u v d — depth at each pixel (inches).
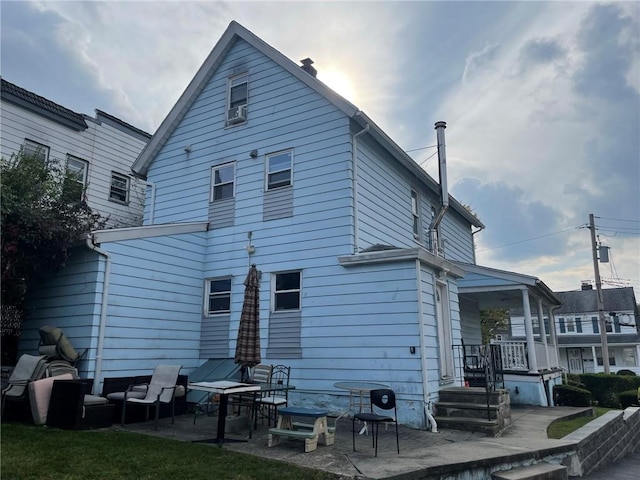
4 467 182.4
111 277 373.7
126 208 624.4
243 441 260.4
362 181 437.1
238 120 490.3
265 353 421.4
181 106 535.5
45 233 343.9
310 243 421.4
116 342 370.3
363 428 308.5
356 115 419.5
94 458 203.9
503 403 360.2
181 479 182.7
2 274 336.2
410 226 536.1
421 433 315.9
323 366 387.5
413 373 346.3
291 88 466.0
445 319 442.3
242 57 510.0
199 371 425.1
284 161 458.0
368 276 383.6
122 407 314.2
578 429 362.3
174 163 536.4
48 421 278.2
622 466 370.0
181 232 453.1
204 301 469.1
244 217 467.5
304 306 411.2
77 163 569.3
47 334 331.3
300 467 204.4
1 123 489.1
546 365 621.9
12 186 342.3
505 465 245.8
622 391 730.2
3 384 319.3
